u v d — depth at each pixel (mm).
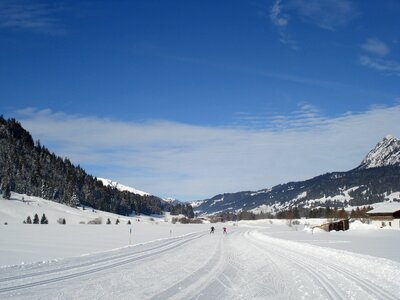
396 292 13023
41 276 15344
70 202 197125
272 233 76875
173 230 83312
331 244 39594
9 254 25234
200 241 46281
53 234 50781
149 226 108000
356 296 12422
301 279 16281
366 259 21406
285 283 15297
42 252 26938
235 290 13727
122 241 41281
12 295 11953
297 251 31484
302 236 61344
